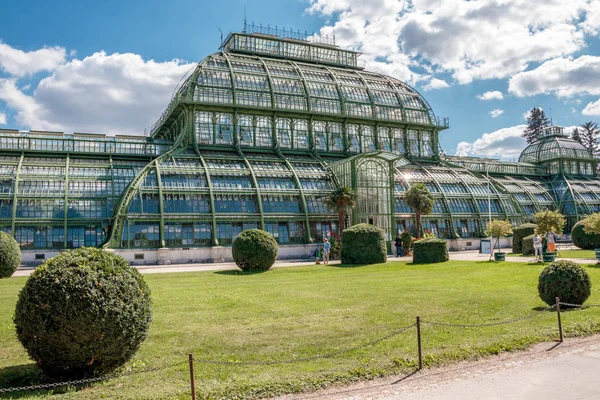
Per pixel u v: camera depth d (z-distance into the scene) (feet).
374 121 236.22
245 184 189.88
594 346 50.01
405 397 37.88
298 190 195.72
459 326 52.80
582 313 61.98
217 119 207.21
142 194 172.45
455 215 224.94
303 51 255.29
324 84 232.32
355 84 241.96
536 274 101.04
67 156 191.52
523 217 245.45
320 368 43.45
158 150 208.23
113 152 199.72
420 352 44.39
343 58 266.16
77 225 174.91
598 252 116.88
